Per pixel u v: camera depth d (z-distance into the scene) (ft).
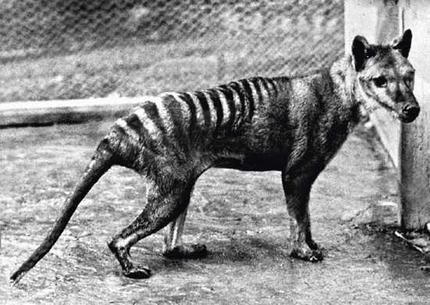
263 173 26.78
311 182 20.49
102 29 38.83
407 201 22.11
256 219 23.36
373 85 19.53
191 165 19.60
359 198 24.68
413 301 18.56
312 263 20.56
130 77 35.70
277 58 36.47
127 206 24.32
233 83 20.13
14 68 36.73
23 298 18.84
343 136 20.29
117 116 31.60
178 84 35.09
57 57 37.58
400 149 21.93
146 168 19.43
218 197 24.82
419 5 21.79
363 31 28.53
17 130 30.96
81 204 24.38
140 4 39.27
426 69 21.30
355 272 20.07
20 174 26.78
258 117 19.89
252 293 18.95
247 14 38.50
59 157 28.27
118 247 19.69
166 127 19.35
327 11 38.06
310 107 20.06
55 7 40.14
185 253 20.80
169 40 38.17
